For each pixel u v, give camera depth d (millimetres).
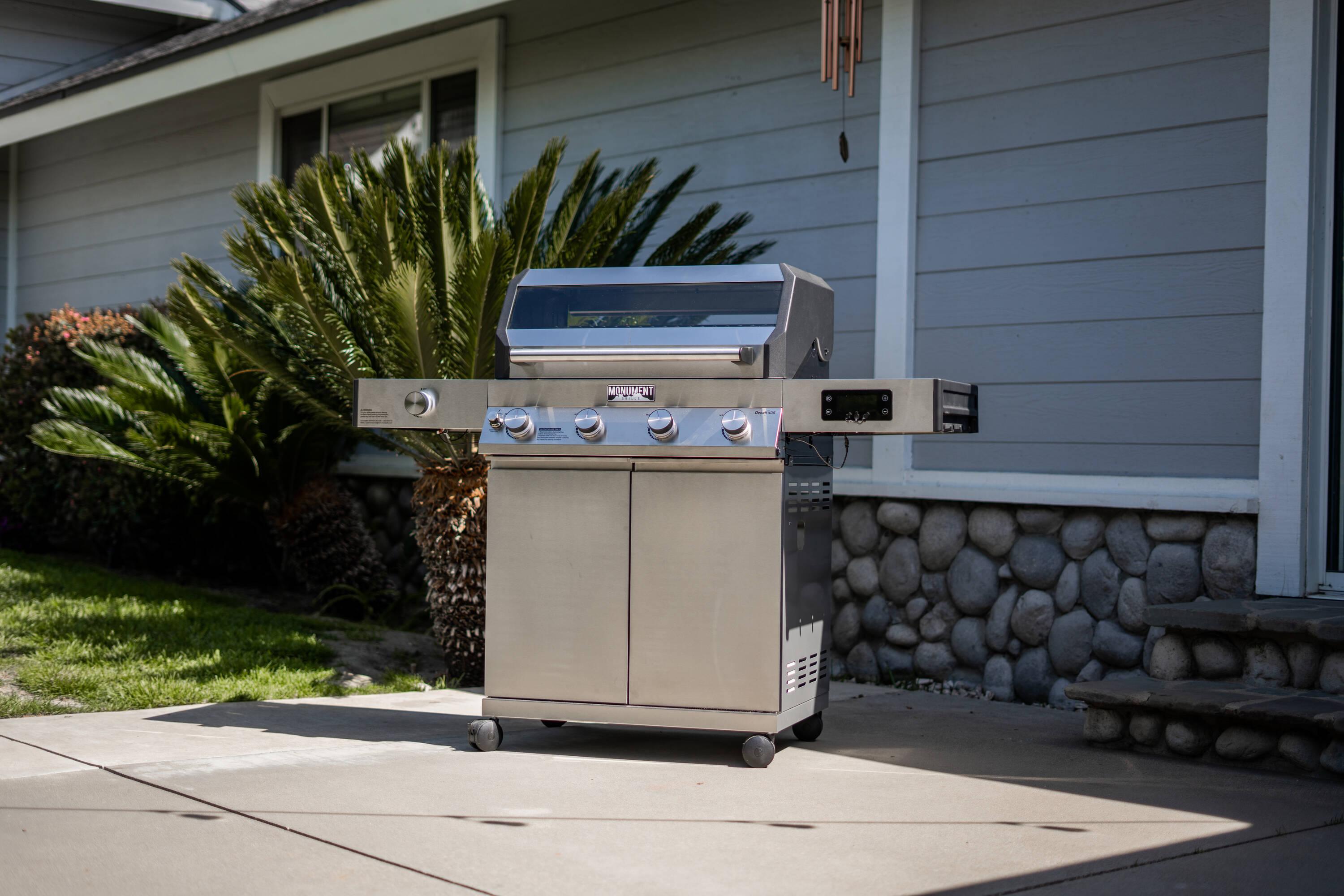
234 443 7074
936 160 5777
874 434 3801
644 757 3797
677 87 6867
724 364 3602
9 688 4691
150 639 5637
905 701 5125
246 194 6086
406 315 5277
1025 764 3729
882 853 2760
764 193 6461
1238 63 4941
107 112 9430
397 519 8227
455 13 7102
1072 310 5352
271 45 8156
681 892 2479
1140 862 2689
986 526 5449
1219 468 4922
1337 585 4680
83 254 11102
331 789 3279
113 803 3092
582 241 5699
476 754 3787
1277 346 4738
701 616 3641
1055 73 5430
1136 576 5004
